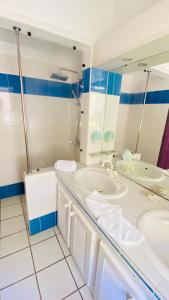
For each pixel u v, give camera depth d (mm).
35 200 1453
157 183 1144
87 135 1502
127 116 1364
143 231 742
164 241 786
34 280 1163
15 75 1820
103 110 1496
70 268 1260
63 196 1325
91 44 1244
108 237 728
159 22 762
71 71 2041
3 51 1682
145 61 1094
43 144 2279
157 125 1140
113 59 1093
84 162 1621
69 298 1070
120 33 996
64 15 1068
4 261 1289
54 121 2287
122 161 1493
